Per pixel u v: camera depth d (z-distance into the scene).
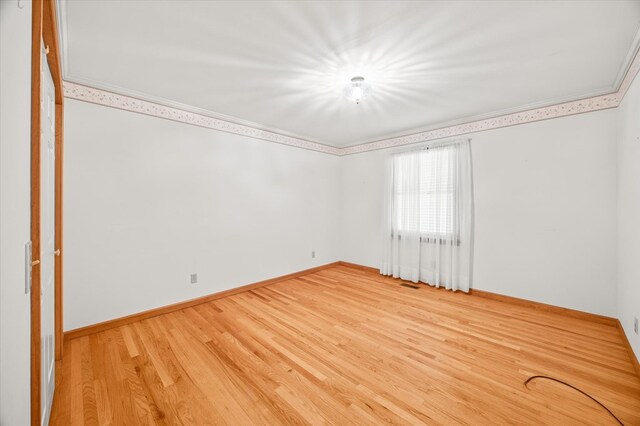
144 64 2.37
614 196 2.81
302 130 4.47
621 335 2.56
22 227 0.81
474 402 1.71
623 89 2.53
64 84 2.51
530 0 1.62
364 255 5.20
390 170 4.69
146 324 2.85
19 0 0.72
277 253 4.42
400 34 1.95
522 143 3.37
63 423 1.55
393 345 2.42
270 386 1.87
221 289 3.69
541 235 3.25
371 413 1.63
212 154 3.59
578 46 2.10
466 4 1.65
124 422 1.57
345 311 3.20
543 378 1.95
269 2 1.64
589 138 2.94
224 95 3.02
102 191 2.73
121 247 2.85
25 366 0.85
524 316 3.06
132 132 2.92
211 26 1.87
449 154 3.96
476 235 3.77
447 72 2.49
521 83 2.73
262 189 4.20
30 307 0.91
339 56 2.23
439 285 4.12
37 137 0.94
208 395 1.78
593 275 2.93
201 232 3.48
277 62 2.33
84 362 2.14
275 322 2.89
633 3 1.64
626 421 1.56
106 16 1.75
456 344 2.44
